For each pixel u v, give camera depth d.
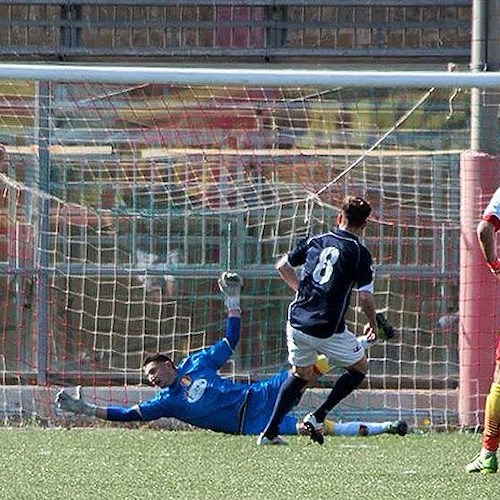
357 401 40.84
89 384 41.75
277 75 34.94
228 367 42.47
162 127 42.38
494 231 27.95
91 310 42.12
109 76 35.00
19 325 41.28
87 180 42.22
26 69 34.81
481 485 26.67
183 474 28.23
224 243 42.47
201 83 35.00
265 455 31.84
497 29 39.56
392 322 42.25
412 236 42.09
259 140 42.44
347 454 32.22
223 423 35.50
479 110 39.09
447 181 41.69
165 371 35.25
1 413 40.28
